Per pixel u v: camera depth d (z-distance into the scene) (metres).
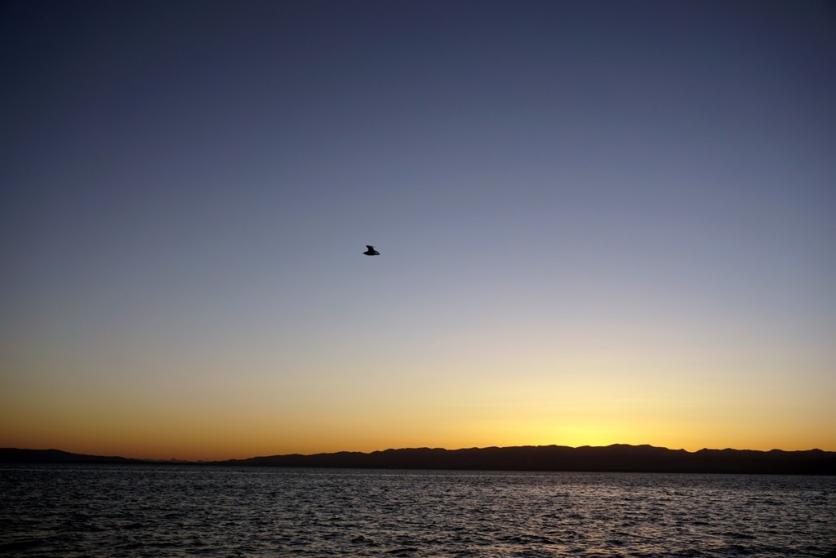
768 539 64.88
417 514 87.00
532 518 83.75
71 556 49.34
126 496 112.81
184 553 51.41
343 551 53.75
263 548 54.44
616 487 193.25
